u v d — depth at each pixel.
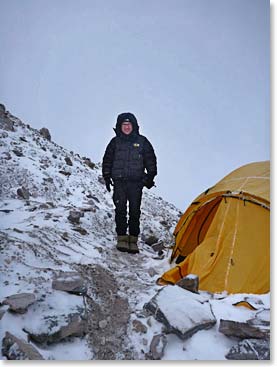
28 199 7.16
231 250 4.53
